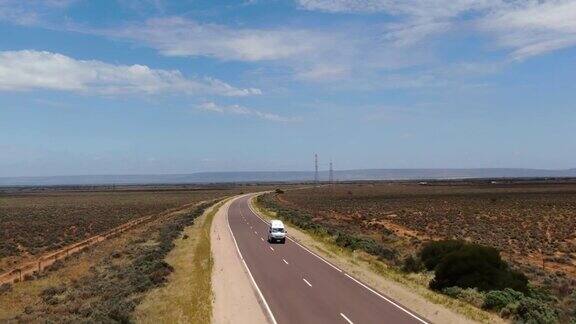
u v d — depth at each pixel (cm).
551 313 2500
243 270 3838
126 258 4894
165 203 14788
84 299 3319
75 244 6831
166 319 2520
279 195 18000
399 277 3603
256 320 2447
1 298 3456
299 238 5950
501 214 9731
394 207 11819
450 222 8506
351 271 3772
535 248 5775
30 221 9719
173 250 5200
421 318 2444
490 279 3111
